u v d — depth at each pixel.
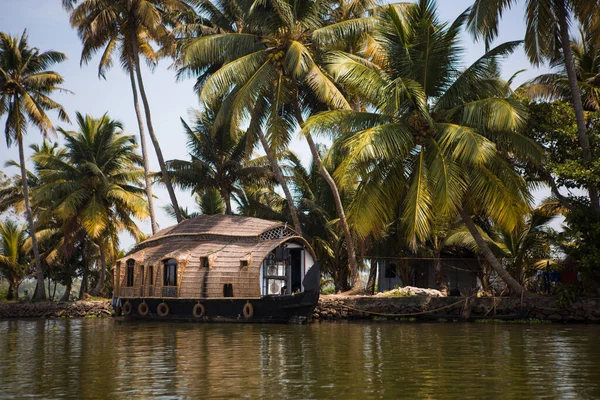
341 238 36.22
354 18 27.97
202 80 33.97
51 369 12.56
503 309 24.88
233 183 37.44
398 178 23.31
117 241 42.09
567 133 23.70
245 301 26.36
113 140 40.84
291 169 36.91
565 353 14.14
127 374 11.70
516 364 12.44
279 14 27.38
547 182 25.64
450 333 19.53
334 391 9.70
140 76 35.88
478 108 21.73
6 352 15.88
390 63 24.28
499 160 22.56
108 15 34.47
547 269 26.69
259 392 9.67
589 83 27.31
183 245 29.61
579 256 23.50
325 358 13.62
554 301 24.06
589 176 22.08
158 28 34.50
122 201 38.62
